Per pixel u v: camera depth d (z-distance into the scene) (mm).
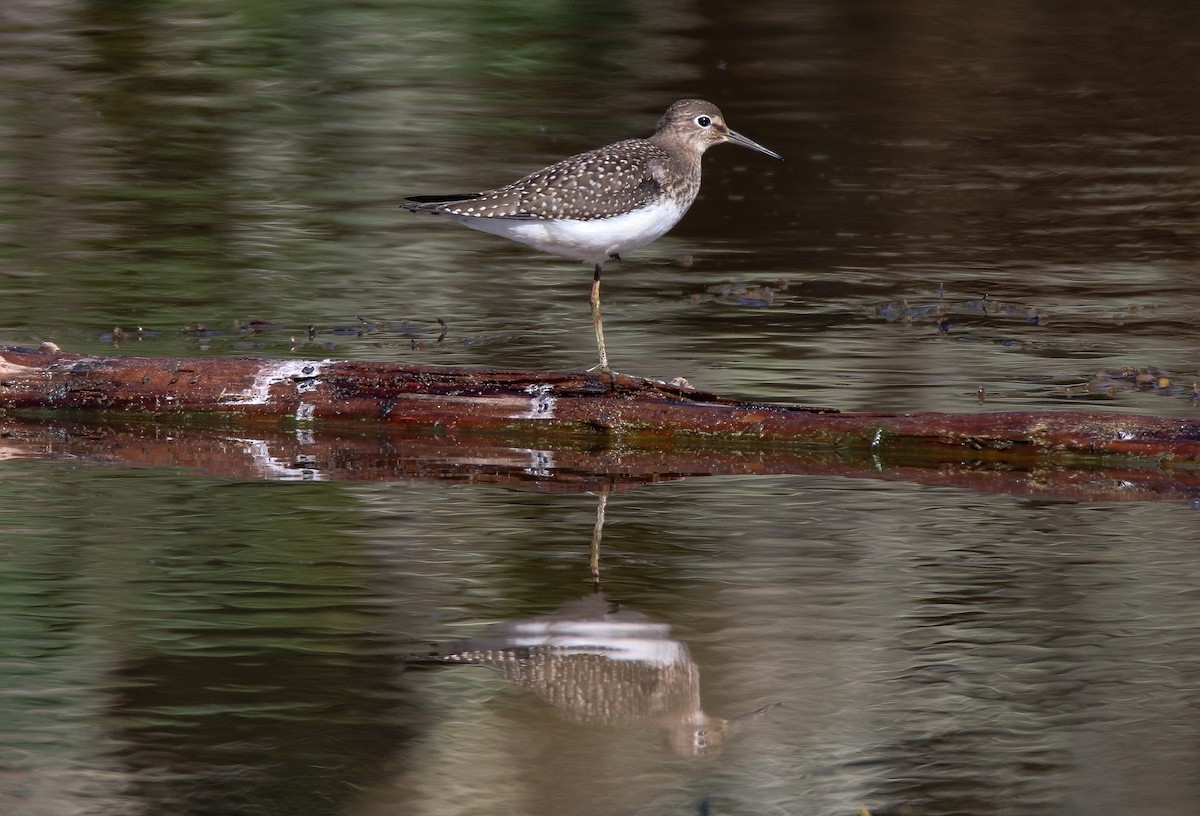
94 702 8117
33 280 17578
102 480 11836
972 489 11883
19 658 8562
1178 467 12328
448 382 13320
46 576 9719
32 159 23047
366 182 22500
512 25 32094
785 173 23984
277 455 12672
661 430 12953
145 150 23812
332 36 30984
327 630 9000
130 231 19859
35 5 32312
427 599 9469
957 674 8523
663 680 8422
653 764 7598
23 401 13539
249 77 28188
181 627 9016
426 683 8375
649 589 9656
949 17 33688
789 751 7734
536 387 13203
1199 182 23578
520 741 7820
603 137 24453
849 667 8594
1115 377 14531
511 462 12570
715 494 11711
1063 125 26781
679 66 29344
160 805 7207
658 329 16422
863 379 14555
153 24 31391
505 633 8992
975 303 17672
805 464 12609
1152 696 8273
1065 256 19859
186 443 12969
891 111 27234
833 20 33281
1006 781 7449
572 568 10016
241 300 17141
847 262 19500
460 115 25938
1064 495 11703
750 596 9562
